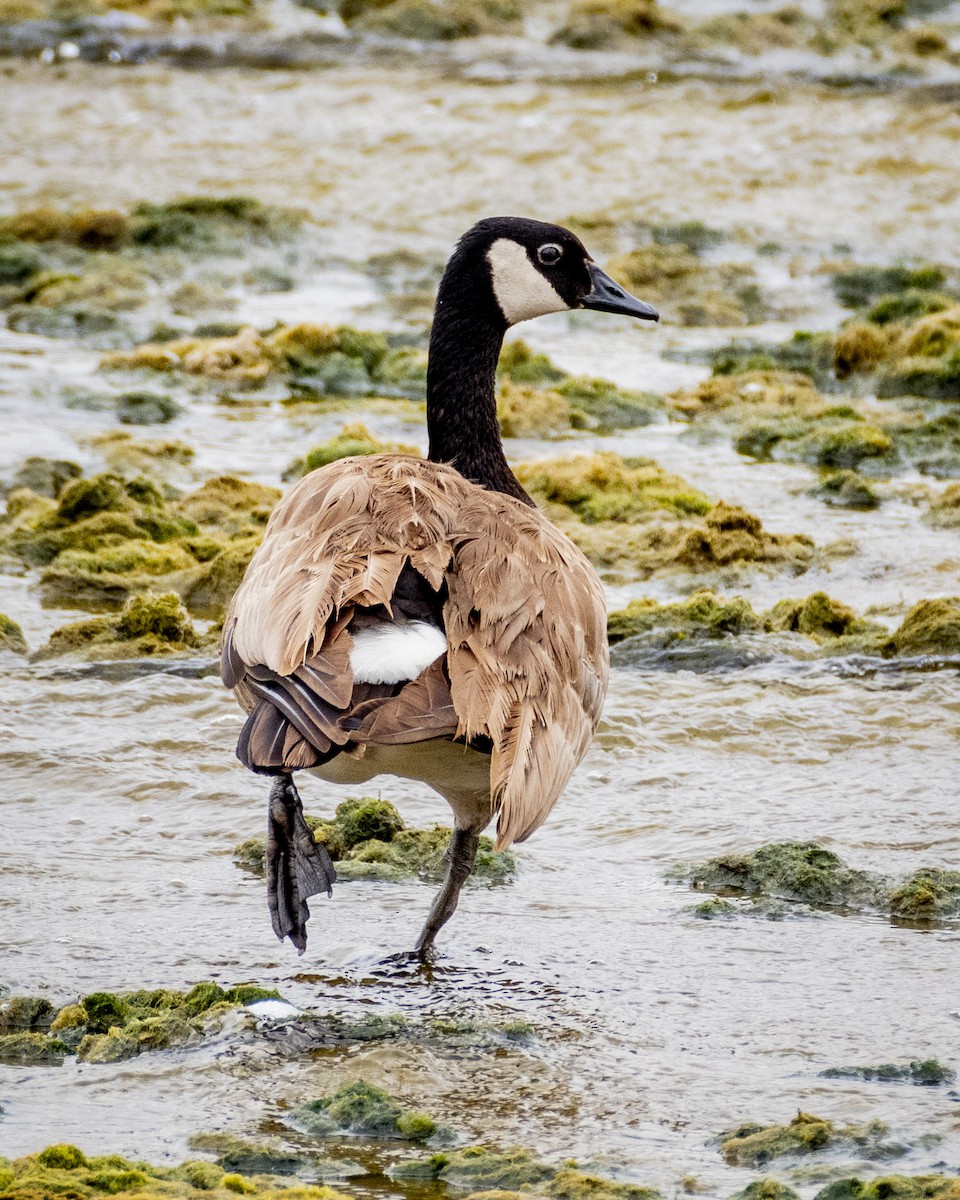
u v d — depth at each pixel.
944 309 24.48
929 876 9.56
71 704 12.20
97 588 14.80
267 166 32.12
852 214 30.42
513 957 8.69
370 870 9.78
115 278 25.67
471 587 7.71
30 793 10.74
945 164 33.03
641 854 10.16
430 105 35.84
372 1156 6.61
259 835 10.26
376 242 28.45
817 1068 7.50
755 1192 6.21
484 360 10.95
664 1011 8.08
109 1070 7.33
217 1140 6.64
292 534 8.30
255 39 40.41
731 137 34.28
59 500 16.70
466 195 30.73
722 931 9.04
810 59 39.84
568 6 42.41
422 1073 7.34
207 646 13.45
